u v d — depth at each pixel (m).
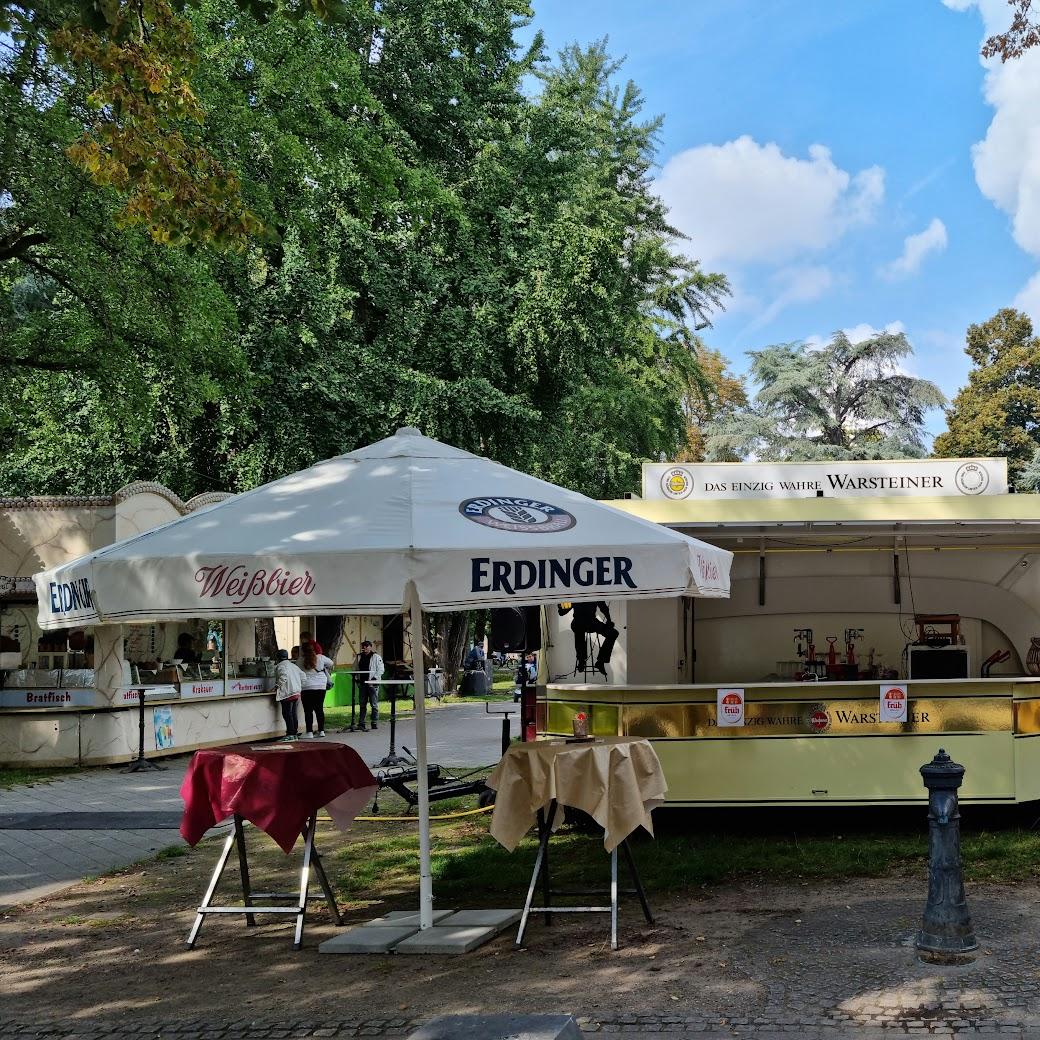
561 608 10.66
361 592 5.84
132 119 9.38
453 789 11.70
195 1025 5.60
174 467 25.59
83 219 15.80
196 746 18.67
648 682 10.65
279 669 20.19
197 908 7.64
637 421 38.31
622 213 38.91
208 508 6.91
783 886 8.01
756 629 11.65
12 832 11.40
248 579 5.95
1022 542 10.99
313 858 7.48
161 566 6.06
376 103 21.78
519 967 6.29
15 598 17.14
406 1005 5.72
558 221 27.38
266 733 20.61
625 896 7.86
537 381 27.34
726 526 10.03
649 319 42.09
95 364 18.61
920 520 9.80
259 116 18.56
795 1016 5.33
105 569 6.12
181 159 9.44
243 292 23.47
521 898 7.99
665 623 10.69
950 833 6.26
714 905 7.51
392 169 21.97
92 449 25.88
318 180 22.34
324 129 20.53
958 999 5.45
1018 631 11.41
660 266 42.38
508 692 34.25
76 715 16.81
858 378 55.94
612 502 10.30
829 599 11.51
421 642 7.31
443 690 31.33
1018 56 14.68
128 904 8.37
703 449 55.25
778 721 9.59
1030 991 5.52
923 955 6.11
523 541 6.05
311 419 24.11
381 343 25.47
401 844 10.25
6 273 18.17
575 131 29.58
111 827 11.61
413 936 6.86
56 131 14.52
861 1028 5.15
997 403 60.25
